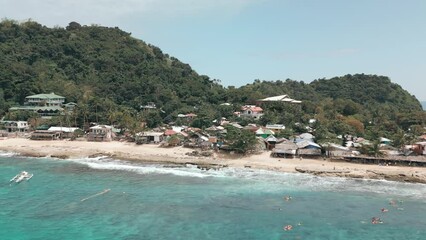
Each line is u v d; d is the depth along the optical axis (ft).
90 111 559.38
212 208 232.73
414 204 241.35
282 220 213.05
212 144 405.39
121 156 390.42
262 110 577.43
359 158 346.33
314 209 231.30
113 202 244.01
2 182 293.43
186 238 188.24
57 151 415.03
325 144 371.76
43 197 254.47
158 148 422.41
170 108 610.65
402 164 335.47
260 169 333.42
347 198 253.44
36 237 188.65
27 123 546.26
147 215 220.43
